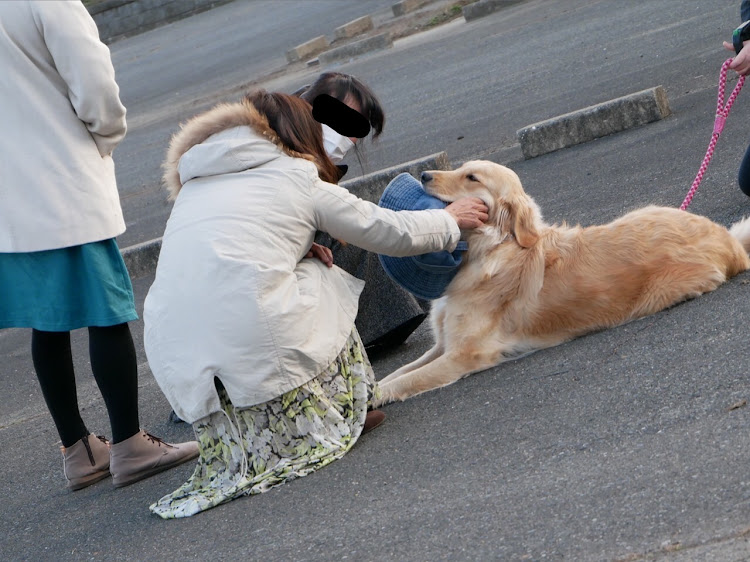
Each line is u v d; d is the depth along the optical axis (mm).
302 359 3992
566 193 7809
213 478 4137
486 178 5160
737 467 3039
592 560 2779
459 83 14117
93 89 4215
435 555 3061
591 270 5078
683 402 3672
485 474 3586
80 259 4371
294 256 4109
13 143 4238
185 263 3984
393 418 4594
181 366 3955
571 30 15102
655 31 12969
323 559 3252
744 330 4191
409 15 21609
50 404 4723
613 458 3391
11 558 4125
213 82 20797
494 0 18953
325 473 4000
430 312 5477
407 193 5168
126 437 4598
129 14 30812
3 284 4402
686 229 5066
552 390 4289
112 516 4262
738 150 7219
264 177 4125
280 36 23953
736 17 12000
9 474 5387
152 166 14812
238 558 3445
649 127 8859
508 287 5082
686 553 2686
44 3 4117
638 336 4625
